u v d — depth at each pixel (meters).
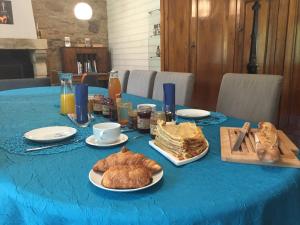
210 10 2.79
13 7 4.55
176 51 3.27
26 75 5.05
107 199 0.61
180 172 0.75
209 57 2.88
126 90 2.78
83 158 0.86
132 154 0.74
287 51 2.21
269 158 0.76
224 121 1.30
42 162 0.83
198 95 3.07
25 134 1.08
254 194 0.63
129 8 4.87
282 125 2.30
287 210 0.67
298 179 0.72
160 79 2.25
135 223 0.56
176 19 3.20
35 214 0.62
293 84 2.20
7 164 0.82
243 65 2.55
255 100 1.53
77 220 0.58
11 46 4.51
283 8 2.20
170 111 1.21
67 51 4.96
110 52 5.78
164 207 0.58
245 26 2.49
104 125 1.01
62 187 0.67
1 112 1.60
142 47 4.69
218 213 0.58
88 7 4.93
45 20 5.04
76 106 1.29
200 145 0.87
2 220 0.68
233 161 0.81
